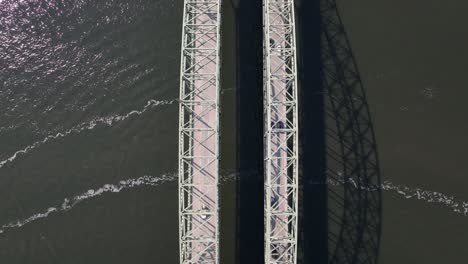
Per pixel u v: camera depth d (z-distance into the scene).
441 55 74.25
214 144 62.06
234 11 75.25
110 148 71.50
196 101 57.88
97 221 68.50
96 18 76.75
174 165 70.50
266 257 56.66
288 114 70.75
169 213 68.62
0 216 68.88
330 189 69.12
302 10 75.50
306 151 70.56
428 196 68.50
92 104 73.31
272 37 64.31
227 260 67.19
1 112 72.94
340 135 71.06
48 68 74.81
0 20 76.56
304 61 73.75
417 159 70.06
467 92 72.62
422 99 72.44
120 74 74.44
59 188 69.94
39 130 72.25
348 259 66.88
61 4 77.12
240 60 73.69
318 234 67.69
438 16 76.12
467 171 69.25
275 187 62.44
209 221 60.62
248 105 72.12
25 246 67.62
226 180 69.44
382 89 72.88
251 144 70.81
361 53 74.25
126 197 69.44
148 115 72.69
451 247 66.31
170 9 76.62
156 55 74.94
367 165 70.00
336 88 72.81
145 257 67.12
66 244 67.62
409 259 66.06
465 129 71.06
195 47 62.03
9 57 75.19
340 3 76.19
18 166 70.94
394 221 67.75
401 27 75.50
